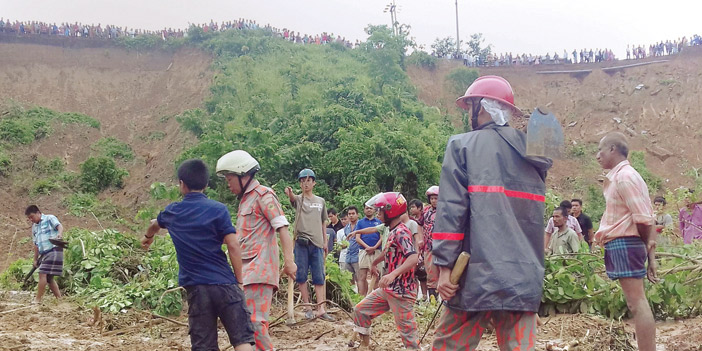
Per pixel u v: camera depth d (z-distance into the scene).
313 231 9.32
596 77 47.94
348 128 28.33
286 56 45.88
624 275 5.26
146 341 7.79
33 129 37.16
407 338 6.55
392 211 6.57
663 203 13.23
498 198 3.94
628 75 47.16
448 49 53.53
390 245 6.55
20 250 25.34
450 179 4.02
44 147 36.50
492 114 4.20
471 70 49.31
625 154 5.49
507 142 4.08
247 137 25.97
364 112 35.12
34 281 12.87
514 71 50.22
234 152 5.80
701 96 43.16
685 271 9.02
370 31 47.28
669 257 9.32
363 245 11.29
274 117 36.19
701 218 12.50
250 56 45.38
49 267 11.06
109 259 11.62
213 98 40.09
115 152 37.62
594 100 46.22
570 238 9.78
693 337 7.23
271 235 5.73
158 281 10.09
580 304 8.96
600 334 7.18
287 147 27.48
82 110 42.16
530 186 4.09
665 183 37.97
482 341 7.53
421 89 48.25
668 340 7.26
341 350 7.38
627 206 5.25
